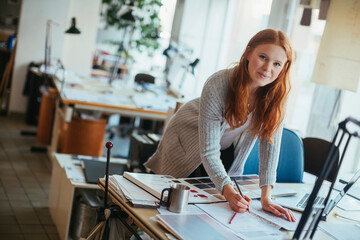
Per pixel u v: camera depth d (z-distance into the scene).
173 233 1.43
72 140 4.38
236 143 2.18
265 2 4.67
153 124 6.13
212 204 1.79
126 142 6.09
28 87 6.37
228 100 1.90
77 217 2.90
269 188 1.96
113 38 7.85
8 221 3.23
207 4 5.74
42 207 3.58
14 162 4.59
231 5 5.42
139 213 1.58
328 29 3.22
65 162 3.20
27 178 4.20
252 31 4.91
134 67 7.47
